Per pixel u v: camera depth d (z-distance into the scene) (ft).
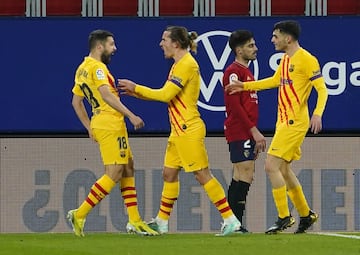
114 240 98.12
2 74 134.92
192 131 101.96
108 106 101.86
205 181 102.73
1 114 135.23
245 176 114.73
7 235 108.17
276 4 140.67
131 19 134.92
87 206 102.42
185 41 101.40
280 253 86.94
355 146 136.87
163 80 135.33
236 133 113.80
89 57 102.89
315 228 137.28
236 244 93.56
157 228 106.63
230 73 110.11
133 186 104.63
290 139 105.09
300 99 104.88
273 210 135.44
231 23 135.03
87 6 138.72
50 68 135.23
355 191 137.08
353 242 95.61
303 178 137.08
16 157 135.74
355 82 136.15
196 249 89.45
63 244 93.76
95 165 136.26
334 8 140.46
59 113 135.54
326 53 135.85
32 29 134.92
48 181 136.15
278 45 104.94
